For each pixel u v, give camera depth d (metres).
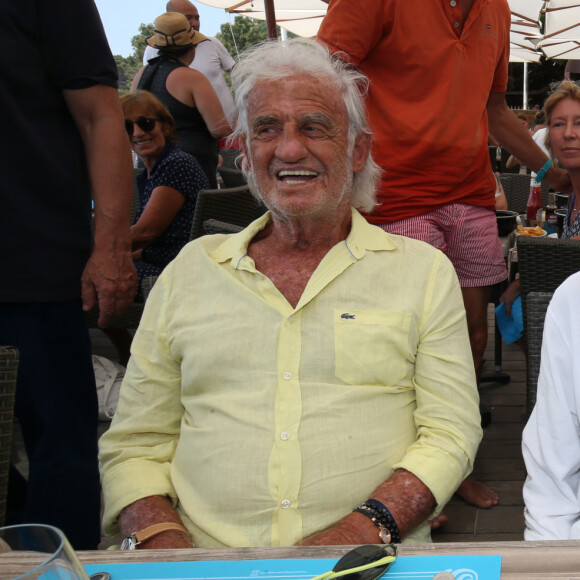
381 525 1.37
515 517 2.51
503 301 2.88
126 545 1.42
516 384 3.78
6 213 1.83
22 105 1.83
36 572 0.59
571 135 2.81
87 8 1.89
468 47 2.40
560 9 8.27
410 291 1.57
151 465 1.61
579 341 1.35
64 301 1.96
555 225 3.84
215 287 1.60
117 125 1.98
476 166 2.57
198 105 4.29
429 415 1.55
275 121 1.56
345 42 2.30
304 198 1.56
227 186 4.95
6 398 1.41
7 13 1.76
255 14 6.97
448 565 0.91
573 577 0.86
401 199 2.50
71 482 1.98
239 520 1.48
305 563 0.94
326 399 1.50
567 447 1.37
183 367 1.61
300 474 1.45
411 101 2.41
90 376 2.05
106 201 1.98
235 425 1.51
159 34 4.35
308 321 1.53
